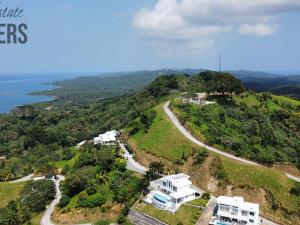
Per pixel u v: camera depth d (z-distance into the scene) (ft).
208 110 559.79
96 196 404.98
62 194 450.71
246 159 422.41
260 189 361.71
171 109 586.45
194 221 335.88
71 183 430.61
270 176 368.89
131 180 418.10
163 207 358.64
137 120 577.84
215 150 435.94
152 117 556.92
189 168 421.59
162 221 343.46
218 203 334.85
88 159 500.74
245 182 372.17
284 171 412.77
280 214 340.59
